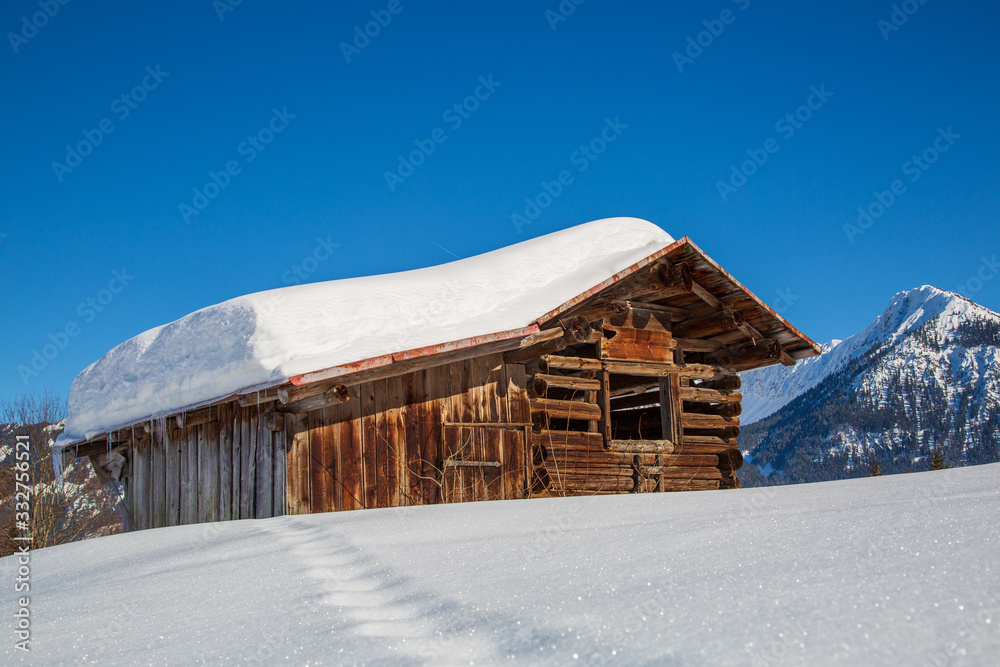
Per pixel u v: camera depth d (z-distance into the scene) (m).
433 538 3.11
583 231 12.29
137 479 10.98
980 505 2.35
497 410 9.56
